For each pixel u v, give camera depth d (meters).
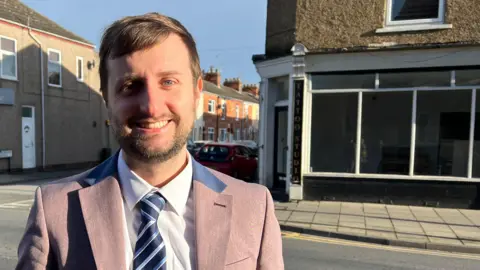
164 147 1.15
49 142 14.95
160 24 1.17
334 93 8.49
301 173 8.46
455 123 7.85
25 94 13.84
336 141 8.53
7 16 13.34
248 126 38.28
